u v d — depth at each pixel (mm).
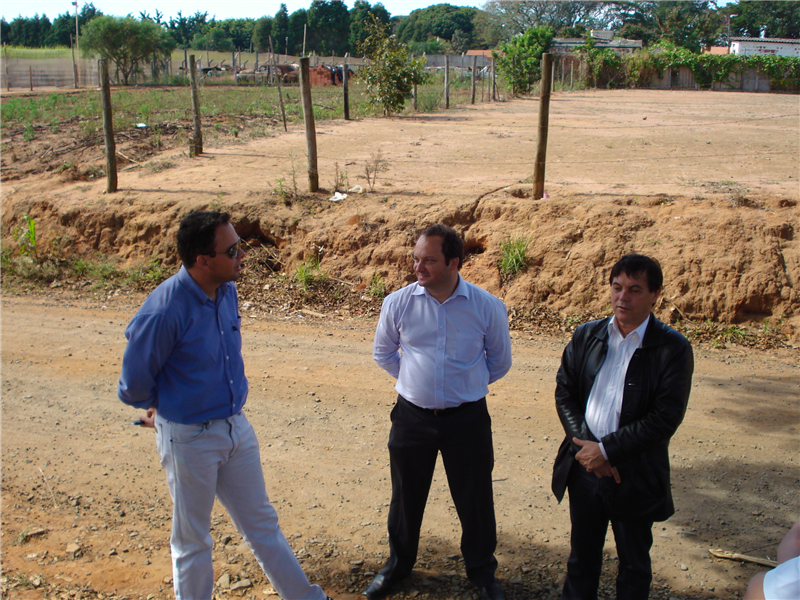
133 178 11562
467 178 10508
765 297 7340
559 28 80750
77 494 4555
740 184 9312
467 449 3309
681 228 8055
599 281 7809
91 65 44062
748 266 7527
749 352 6898
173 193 10406
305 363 6711
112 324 7953
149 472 4836
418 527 3488
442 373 3242
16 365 6734
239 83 39844
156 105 22047
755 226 7859
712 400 5758
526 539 3986
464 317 3268
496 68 30625
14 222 10789
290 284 8797
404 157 12531
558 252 8156
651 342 2912
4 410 5805
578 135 15039
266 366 6637
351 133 15820
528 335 7441
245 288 8820
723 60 36219
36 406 5871
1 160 13727
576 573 3197
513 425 5402
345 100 18641
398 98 19969
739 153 12234
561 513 4254
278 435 5301
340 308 8336
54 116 20031
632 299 2875
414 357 3311
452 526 4152
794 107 23109
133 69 42906
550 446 5082
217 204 9820
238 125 17141
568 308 7789
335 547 3951
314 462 4914
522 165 11508
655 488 2961
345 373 6469
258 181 10812
